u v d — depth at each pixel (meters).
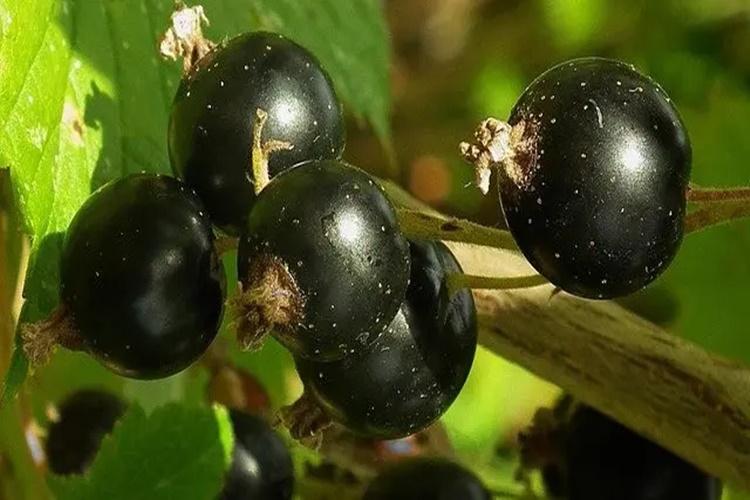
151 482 0.15
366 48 0.18
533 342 0.16
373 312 0.13
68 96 0.15
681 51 0.27
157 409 0.15
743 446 0.15
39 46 0.15
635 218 0.13
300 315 0.13
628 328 0.16
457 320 0.14
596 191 0.13
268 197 0.13
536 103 0.13
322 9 0.18
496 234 0.14
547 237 0.13
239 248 0.13
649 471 0.16
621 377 0.16
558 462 0.17
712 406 0.15
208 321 0.13
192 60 0.14
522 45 0.30
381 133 0.18
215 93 0.14
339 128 0.14
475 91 0.29
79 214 0.13
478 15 0.30
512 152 0.13
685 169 0.13
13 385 0.14
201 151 0.14
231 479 0.15
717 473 0.16
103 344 0.13
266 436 0.16
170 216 0.13
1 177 0.15
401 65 0.30
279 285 0.13
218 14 0.17
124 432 0.15
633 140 0.13
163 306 0.13
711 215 0.14
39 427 0.18
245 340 0.13
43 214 0.15
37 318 0.14
